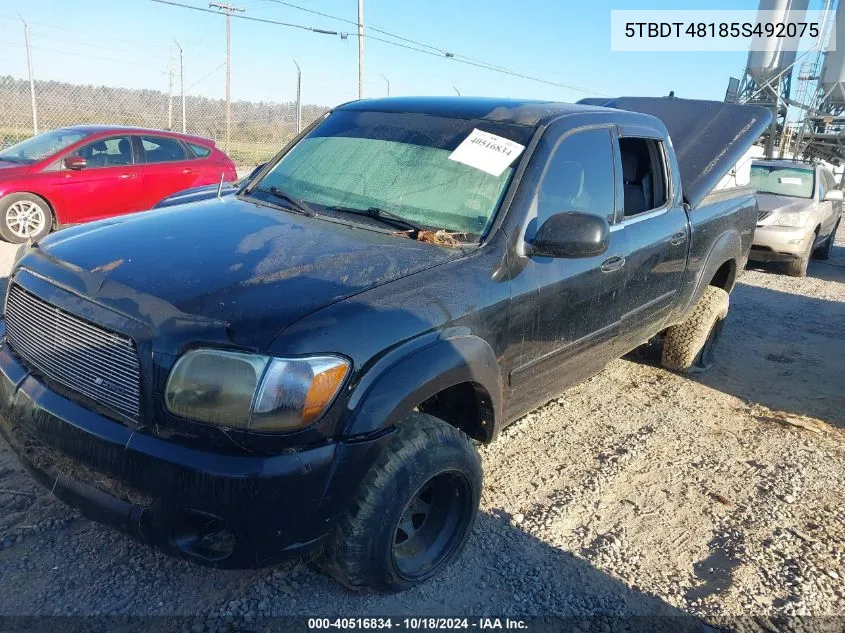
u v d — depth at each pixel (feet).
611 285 12.04
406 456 8.09
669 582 9.88
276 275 8.07
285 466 7.07
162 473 7.07
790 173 36.88
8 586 8.53
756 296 29.22
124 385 7.42
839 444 14.84
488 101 12.39
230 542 7.55
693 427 15.21
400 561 8.78
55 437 7.76
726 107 17.28
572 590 9.50
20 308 8.73
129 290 7.70
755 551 10.71
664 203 14.33
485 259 9.50
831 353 21.68
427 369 8.04
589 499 11.83
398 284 8.45
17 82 54.39
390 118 12.31
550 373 11.23
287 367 7.07
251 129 89.15
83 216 30.01
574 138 11.54
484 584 9.43
